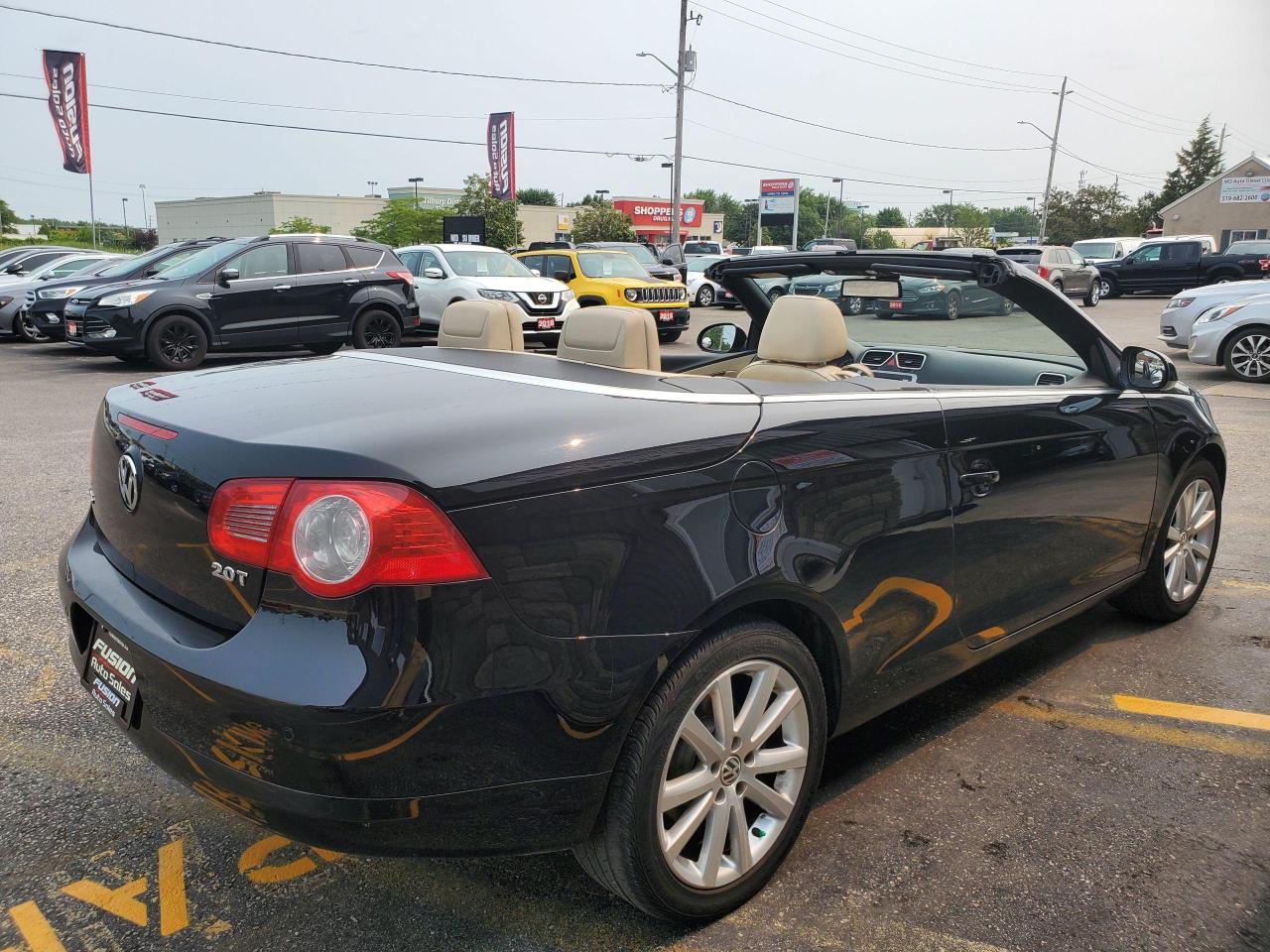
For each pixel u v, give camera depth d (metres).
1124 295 29.66
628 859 1.92
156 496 1.96
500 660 1.71
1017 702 3.23
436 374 2.38
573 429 1.91
